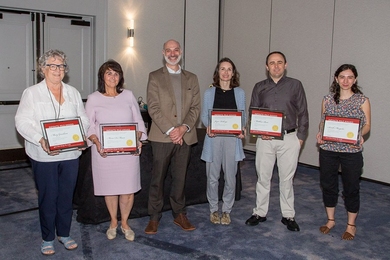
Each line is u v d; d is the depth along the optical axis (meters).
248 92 7.18
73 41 6.37
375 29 5.18
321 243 3.35
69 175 2.95
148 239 3.37
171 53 3.29
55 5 6.02
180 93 3.35
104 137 3.05
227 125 3.44
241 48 7.24
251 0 6.94
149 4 6.85
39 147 2.79
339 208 4.25
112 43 6.57
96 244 3.25
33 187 4.87
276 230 3.60
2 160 5.98
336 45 5.64
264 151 3.52
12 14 5.81
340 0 5.55
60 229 3.11
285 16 6.34
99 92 3.17
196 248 3.21
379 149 5.29
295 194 4.75
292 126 3.41
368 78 5.31
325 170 3.39
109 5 6.46
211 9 7.57
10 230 3.54
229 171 3.57
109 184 3.15
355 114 3.18
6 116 5.96
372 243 3.38
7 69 5.88
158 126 3.27
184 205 3.62
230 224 3.73
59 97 2.87
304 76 6.12
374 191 4.97
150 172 3.84
